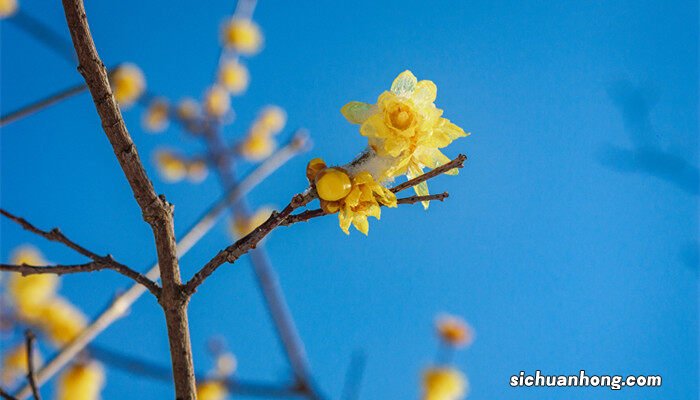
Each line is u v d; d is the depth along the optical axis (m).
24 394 0.40
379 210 0.36
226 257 0.36
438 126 0.36
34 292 0.42
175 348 0.37
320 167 0.36
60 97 0.42
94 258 0.37
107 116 0.36
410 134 0.36
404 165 0.36
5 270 0.36
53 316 0.42
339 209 0.36
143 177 0.36
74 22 0.35
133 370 0.42
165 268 0.37
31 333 0.38
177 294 0.37
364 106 0.36
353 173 0.36
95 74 0.35
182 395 0.37
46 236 0.37
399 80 0.36
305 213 0.36
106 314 0.42
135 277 0.37
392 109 0.36
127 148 0.36
